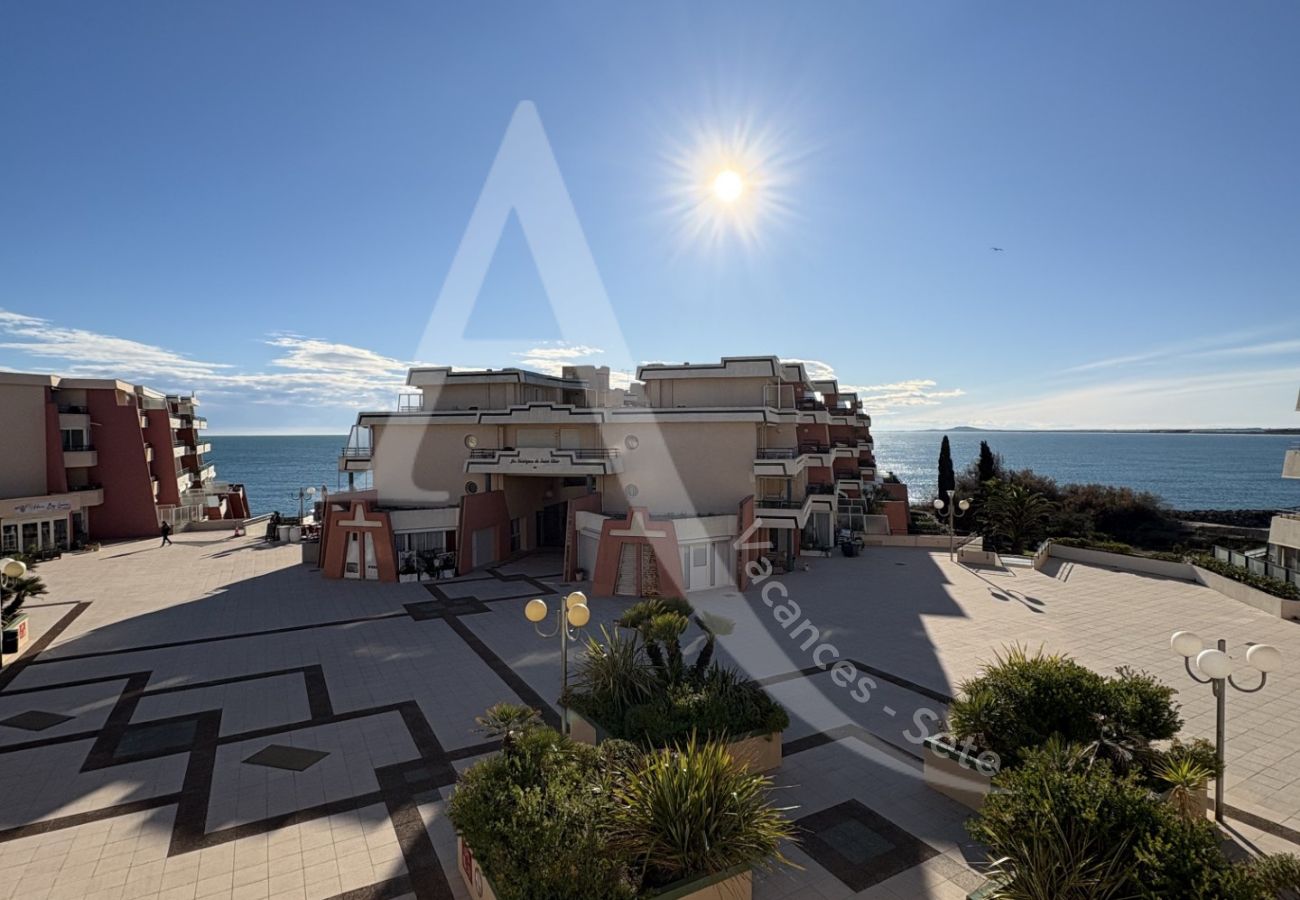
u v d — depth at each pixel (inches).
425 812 404.5
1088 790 287.3
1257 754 483.8
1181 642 394.9
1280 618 875.4
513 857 272.7
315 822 393.1
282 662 689.6
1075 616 888.3
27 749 489.7
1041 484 2493.8
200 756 477.7
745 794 316.8
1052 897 264.5
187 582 1091.9
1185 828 269.3
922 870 348.2
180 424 2028.8
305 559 1255.5
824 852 362.3
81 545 1451.8
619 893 261.1
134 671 663.1
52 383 1502.2
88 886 334.6
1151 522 2281.0
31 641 765.9
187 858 358.0
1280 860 259.8
